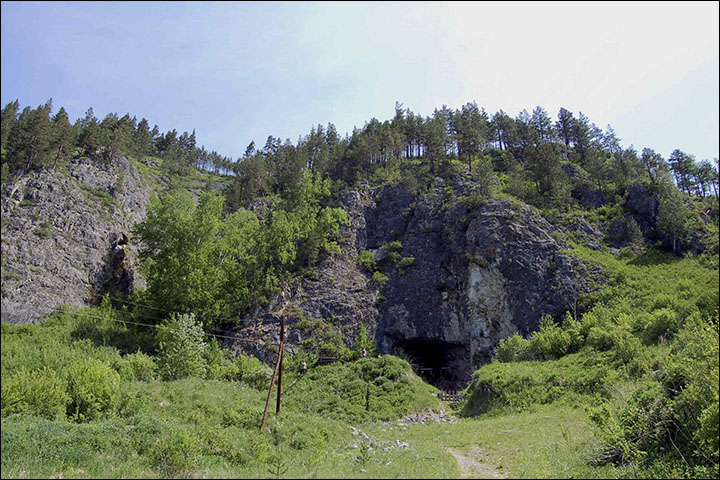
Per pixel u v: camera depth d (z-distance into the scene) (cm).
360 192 7544
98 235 5950
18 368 2912
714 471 1342
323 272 5919
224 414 2462
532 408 3005
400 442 2227
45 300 4619
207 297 4909
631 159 8125
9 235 4909
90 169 6862
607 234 6391
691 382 1675
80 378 2388
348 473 1416
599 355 3419
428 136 8250
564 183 7125
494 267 5406
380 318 5500
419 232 6425
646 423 1650
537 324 4897
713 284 4681
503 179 7600
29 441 1711
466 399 3684
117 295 5550
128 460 1634
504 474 1520
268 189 8600
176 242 5141
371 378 4047
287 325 5069
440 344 5441
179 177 10269
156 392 2755
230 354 4600
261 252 5734
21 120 6234
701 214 6625
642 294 4772
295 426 2266
